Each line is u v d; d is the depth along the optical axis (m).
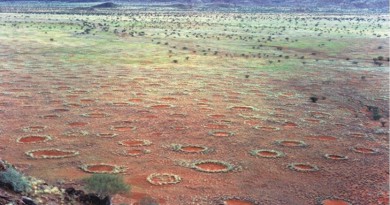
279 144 37.69
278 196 26.94
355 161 34.03
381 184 29.42
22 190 15.72
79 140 37.03
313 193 27.59
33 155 32.62
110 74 70.38
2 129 39.53
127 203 23.02
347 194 27.62
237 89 61.31
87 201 17.77
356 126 44.50
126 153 33.94
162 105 50.75
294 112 49.56
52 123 42.25
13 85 60.09
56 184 25.50
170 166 31.45
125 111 47.59
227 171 30.77
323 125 44.47
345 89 62.47
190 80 66.94
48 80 64.31
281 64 83.94
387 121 46.84
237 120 45.31
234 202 25.81
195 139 38.31
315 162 33.47
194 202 25.42
